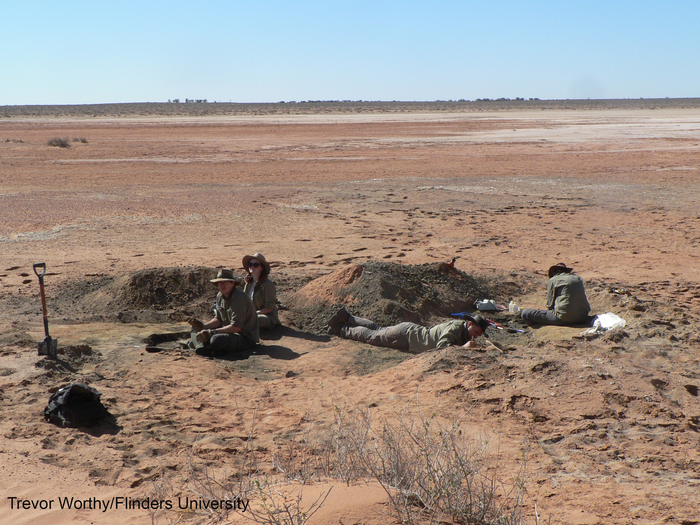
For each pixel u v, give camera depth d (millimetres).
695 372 5605
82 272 9984
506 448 4137
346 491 3037
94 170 25156
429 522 2832
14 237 12734
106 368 5930
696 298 8922
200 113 99375
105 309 8258
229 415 4895
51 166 26422
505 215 16094
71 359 6051
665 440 4230
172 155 31641
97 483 3695
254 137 44062
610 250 12297
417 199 18422
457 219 15516
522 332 7730
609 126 55875
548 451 4121
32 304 8336
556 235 13719
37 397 4922
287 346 7176
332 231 13977
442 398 4973
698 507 3354
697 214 16156
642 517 3244
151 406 4984
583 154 31859
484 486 3398
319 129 53312
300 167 26688
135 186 20656
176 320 8008
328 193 19375
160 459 4039
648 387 5031
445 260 11312
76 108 127875
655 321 7324
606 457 4027
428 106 140500
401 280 8555
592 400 4816
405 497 2973
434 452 3551
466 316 6805
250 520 2875
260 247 12250
